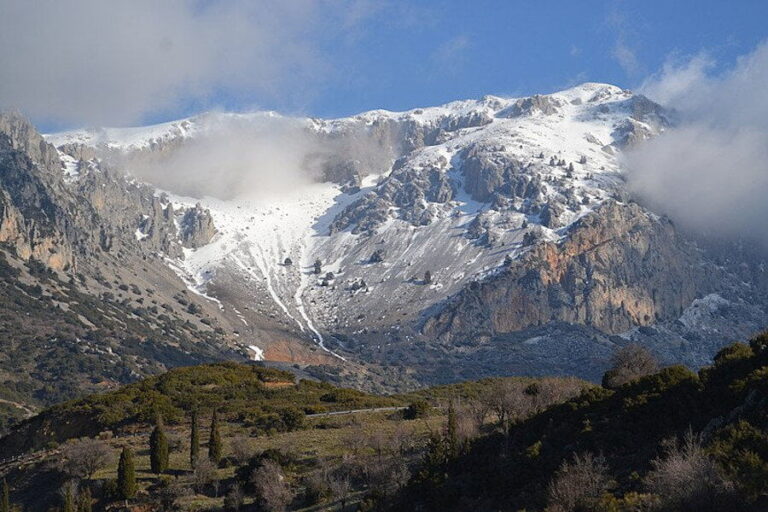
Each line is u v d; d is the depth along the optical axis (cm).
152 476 9656
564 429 7700
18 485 10144
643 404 7488
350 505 8069
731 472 5447
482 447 8138
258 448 10069
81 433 12162
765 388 6612
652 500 5531
